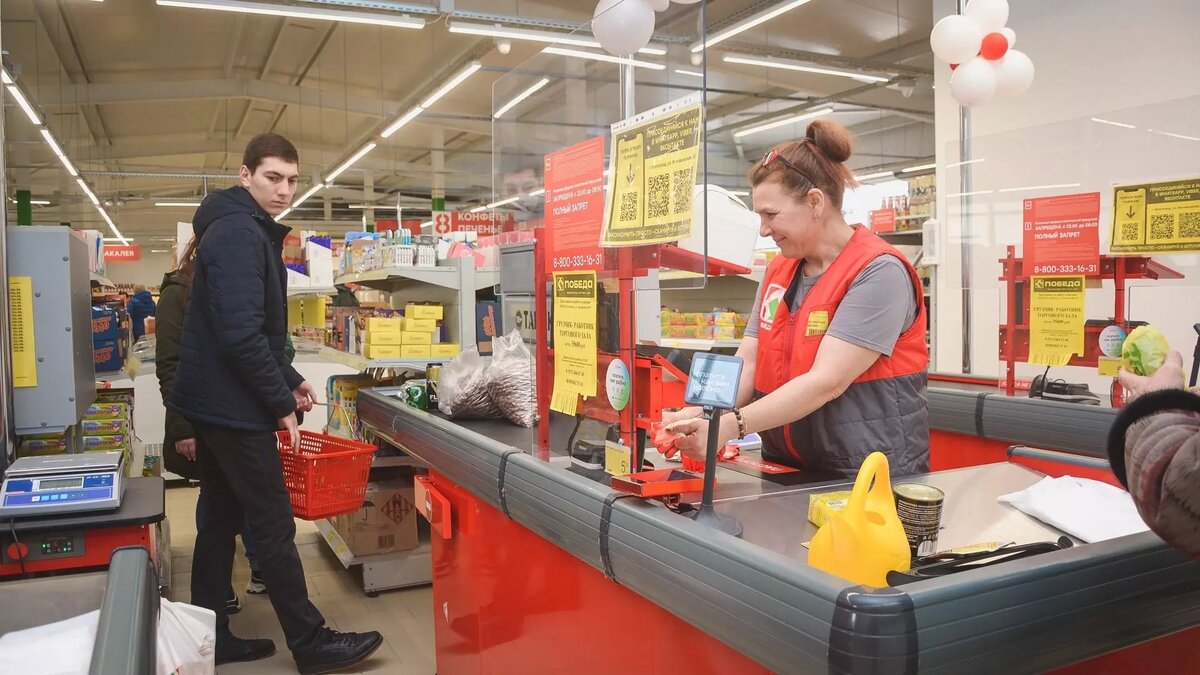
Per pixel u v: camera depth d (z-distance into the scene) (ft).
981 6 13.00
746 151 57.00
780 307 6.13
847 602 3.16
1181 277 8.61
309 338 22.68
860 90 40.98
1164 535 2.92
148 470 18.35
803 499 5.12
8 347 8.61
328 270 17.38
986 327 15.90
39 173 62.69
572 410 5.81
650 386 5.16
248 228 9.03
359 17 26.99
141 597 3.84
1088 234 9.09
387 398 11.21
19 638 3.90
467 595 8.18
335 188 78.95
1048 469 6.05
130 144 61.26
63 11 34.12
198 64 44.16
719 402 4.28
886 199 22.74
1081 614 3.56
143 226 100.58
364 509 12.98
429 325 13.44
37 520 7.42
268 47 42.11
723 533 4.10
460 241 17.01
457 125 53.52
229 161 73.10
